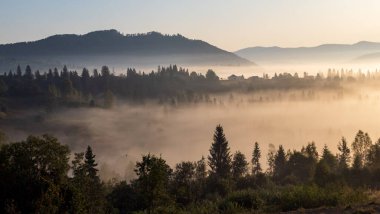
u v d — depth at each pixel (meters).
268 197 38.75
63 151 34.16
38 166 33.28
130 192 57.16
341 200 33.56
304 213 29.98
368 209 27.86
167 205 38.22
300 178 96.81
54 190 31.00
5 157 32.28
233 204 36.16
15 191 31.27
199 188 71.44
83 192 37.31
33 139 33.38
